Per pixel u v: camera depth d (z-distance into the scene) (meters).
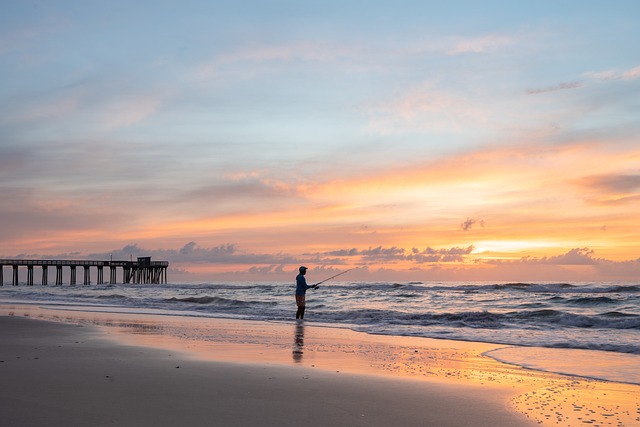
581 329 17.44
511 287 55.66
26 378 7.77
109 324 17.97
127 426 5.44
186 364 9.30
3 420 5.57
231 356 10.55
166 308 28.88
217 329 16.62
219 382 7.76
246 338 14.10
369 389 7.52
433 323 19.53
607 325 18.33
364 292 49.78
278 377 8.27
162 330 15.95
